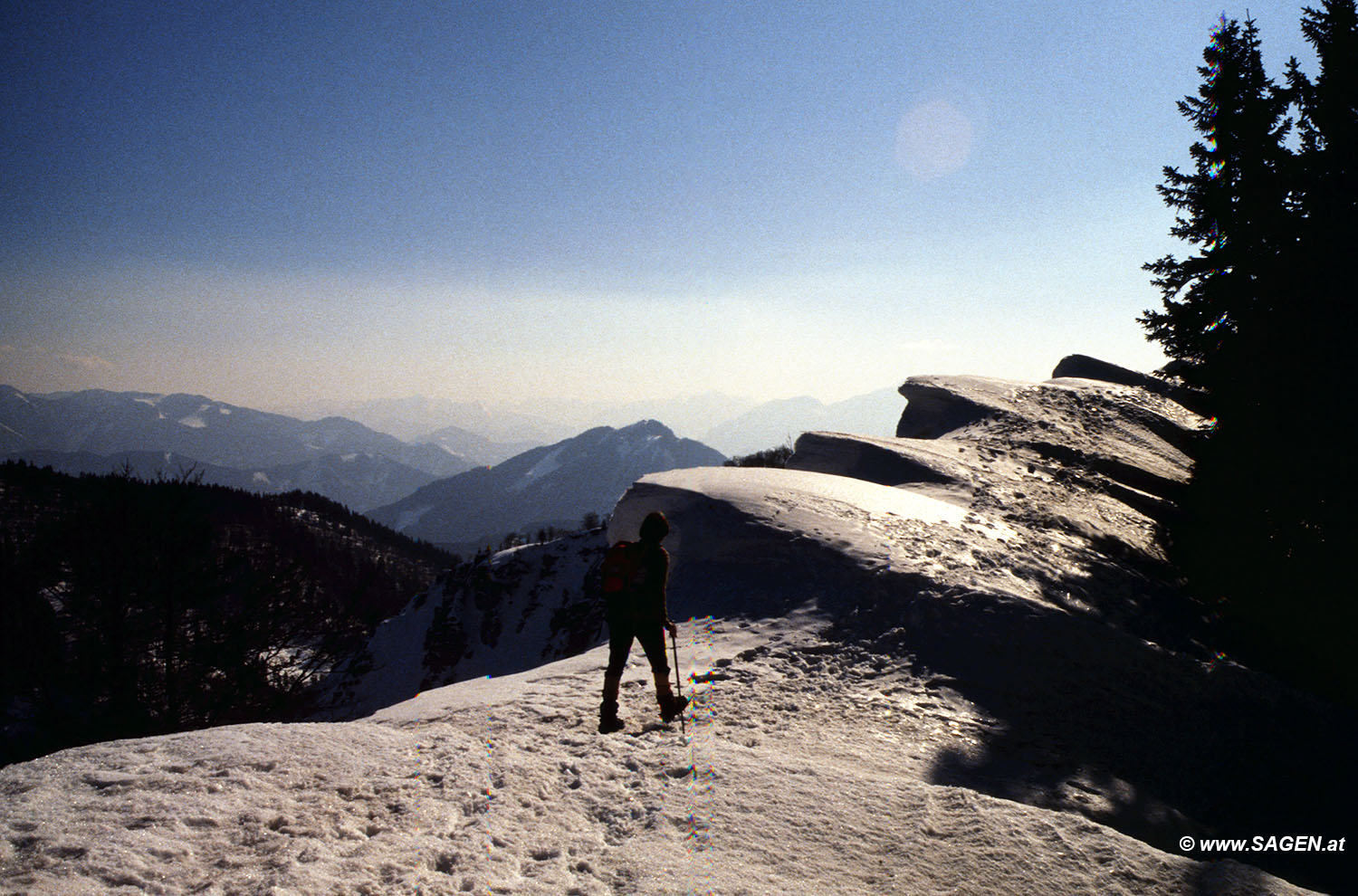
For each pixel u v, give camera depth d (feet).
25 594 47.75
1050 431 90.02
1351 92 50.31
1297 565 49.42
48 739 44.62
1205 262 63.10
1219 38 66.69
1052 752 26.55
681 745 19.66
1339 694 45.50
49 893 9.59
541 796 15.47
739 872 12.36
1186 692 33.71
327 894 10.60
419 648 207.92
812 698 28.04
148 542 52.03
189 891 10.35
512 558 223.71
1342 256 47.98
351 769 15.57
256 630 54.49
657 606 22.74
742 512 47.60
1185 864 13.71
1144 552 60.95
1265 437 50.98
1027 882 12.67
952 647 33.76
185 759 15.07
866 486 59.52
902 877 12.67
